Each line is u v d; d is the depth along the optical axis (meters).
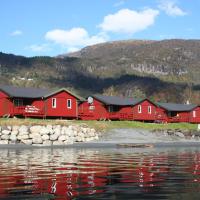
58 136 42.41
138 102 71.06
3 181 13.68
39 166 18.91
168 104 79.62
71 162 21.25
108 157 25.17
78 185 12.87
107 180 14.06
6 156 25.86
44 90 59.06
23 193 11.37
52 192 11.55
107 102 66.12
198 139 56.69
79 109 66.50
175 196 11.04
